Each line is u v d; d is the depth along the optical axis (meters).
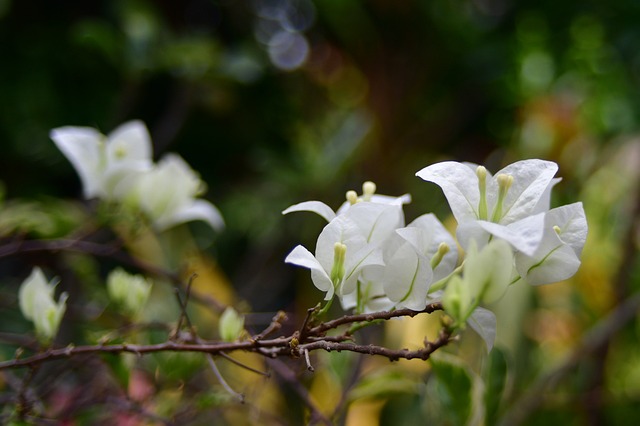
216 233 1.54
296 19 1.82
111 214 0.70
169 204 0.69
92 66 1.51
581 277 1.27
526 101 1.77
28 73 1.50
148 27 1.18
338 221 0.54
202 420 0.71
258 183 1.63
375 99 1.65
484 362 0.68
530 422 1.08
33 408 0.62
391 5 1.64
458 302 0.52
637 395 1.11
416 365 0.84
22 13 1.51
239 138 1.73
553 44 1.75
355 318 0.54
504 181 0.54
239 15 1.78
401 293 0.54
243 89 1.69
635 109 1.46
